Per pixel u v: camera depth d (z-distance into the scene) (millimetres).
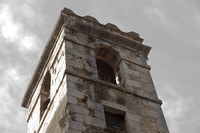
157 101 20906
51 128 18938
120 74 22719
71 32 22875
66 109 17406
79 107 17641
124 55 23766
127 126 18469
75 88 18594
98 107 18250
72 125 16531
